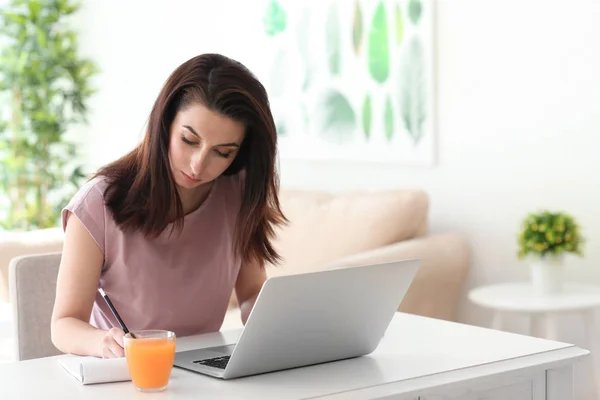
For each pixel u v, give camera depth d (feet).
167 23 16.89
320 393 4.71
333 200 12.62
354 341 5.38
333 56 13.62
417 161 12.57
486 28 11.73
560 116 11.02
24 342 7.24
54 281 7.38
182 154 5.86
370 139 13.19
